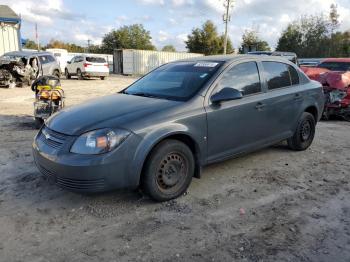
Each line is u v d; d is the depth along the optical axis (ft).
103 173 12.13
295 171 17.57
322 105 21.72
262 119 17.21
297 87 19.67
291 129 19.49
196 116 14.23
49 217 12.66
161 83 16.55
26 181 15.71
